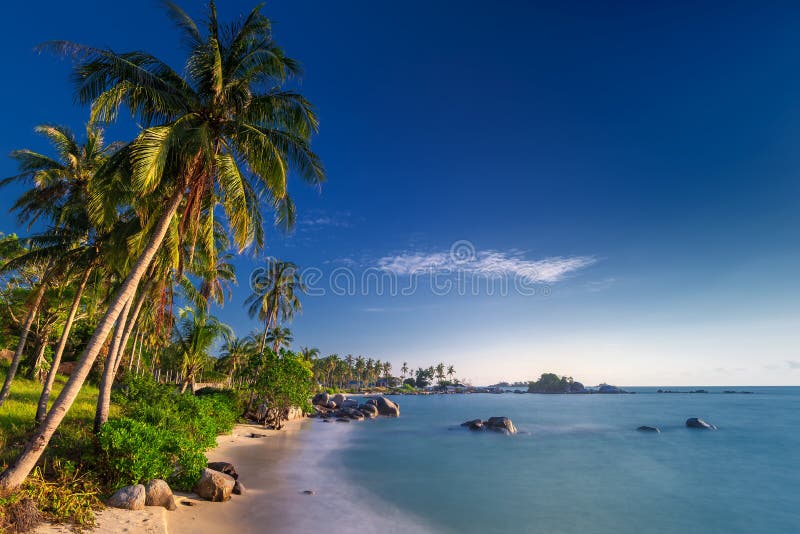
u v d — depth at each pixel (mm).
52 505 8859
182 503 11594
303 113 14297
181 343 33594
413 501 14867
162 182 13562
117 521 9016
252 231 15023
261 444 25094
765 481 20047
